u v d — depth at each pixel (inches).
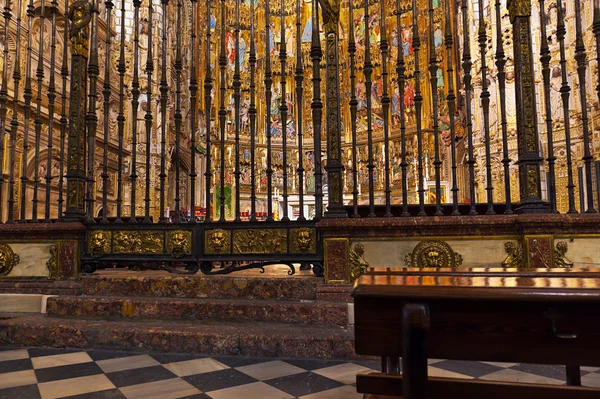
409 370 51.8
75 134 181.6
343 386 103.0
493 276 70.7
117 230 175.2
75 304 158.1
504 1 519.8
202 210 552.1
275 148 661.9
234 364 121.3
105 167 184.4
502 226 143.3
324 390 100.2
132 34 588.1
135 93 185.6
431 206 201.9
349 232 153.8
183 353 132.5
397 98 640.4
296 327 140.4
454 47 607.8
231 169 633.0
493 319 53.8
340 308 141.6
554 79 489.1
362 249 152.7
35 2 401.1
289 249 163.2
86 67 190.2
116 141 545.0
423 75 624.1
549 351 52.3
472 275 74.3
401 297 53.9
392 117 642.2
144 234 173.8
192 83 182.7
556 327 51.8
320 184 165.5
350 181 648.4
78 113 181.9
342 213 159.0
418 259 148.4
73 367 119.1
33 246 176.1
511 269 84.6
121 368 118.0
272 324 144.3
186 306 150.7
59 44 446.9
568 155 146.9
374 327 56.5
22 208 186.7
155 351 134.4
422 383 51.4
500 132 514.6
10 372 114.8
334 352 125.5
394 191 609.6
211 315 148.7
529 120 147.3
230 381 106.9
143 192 573.0
